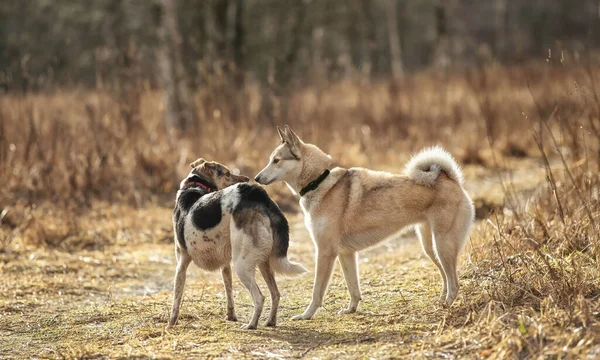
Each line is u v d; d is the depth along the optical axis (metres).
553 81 17.77
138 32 27.33
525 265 6.52
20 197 11.84
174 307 6.44
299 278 8.38
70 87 17.06
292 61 21.88
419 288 7.27
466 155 14.88
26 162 12.48
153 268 9.23
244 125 15.48
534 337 5.05
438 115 17.88
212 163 7.02
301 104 17.84
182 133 15.38
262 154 14.09
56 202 11.73
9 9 28.86
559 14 48.25
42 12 28.97
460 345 5.29
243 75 17.61
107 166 12.81
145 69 17.44
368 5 35.91
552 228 7.62
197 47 17.33
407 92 19.83
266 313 6.89
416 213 6.63
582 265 6.56
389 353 5.27
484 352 5.02
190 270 9.09
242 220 6.02
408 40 42.88
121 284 8.50
